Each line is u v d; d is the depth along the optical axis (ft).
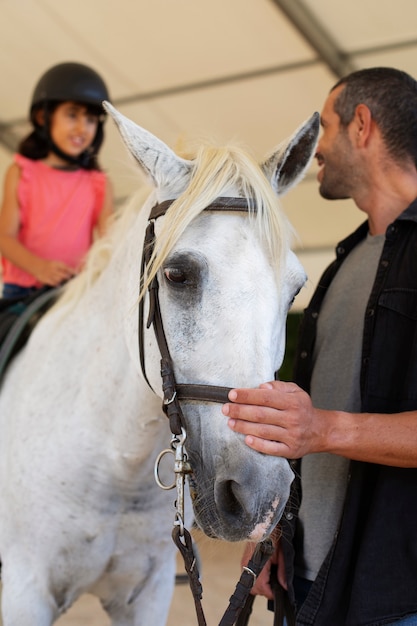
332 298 6.58
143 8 15.29
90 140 9.35
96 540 6.43
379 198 6.42
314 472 6.25
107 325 6.39
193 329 4.87
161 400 5.86
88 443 6.31
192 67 17.06
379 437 5.12
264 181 5.09
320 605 5.48
